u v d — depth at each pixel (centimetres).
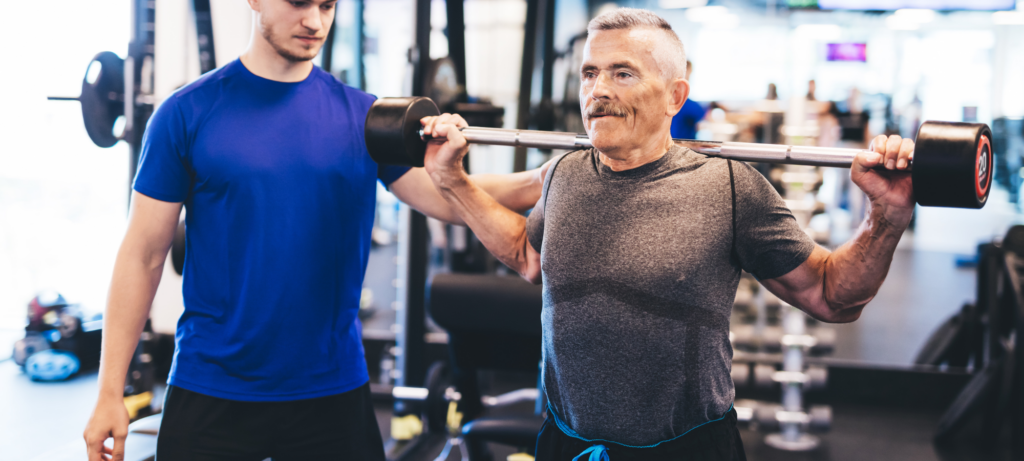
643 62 102
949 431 299
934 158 95
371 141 119
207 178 123
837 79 439
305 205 125
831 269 108
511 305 209
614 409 106
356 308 135
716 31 472
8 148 370
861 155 101
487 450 201
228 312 124
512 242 128
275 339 124
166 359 355
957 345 343
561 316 107
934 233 429
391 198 419
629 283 102
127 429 121
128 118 271
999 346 301
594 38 106
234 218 123
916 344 360
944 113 421
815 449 296
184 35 342
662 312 102
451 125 118
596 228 107
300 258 125
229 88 125
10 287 392
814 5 435
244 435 125
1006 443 303
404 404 275
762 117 371
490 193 144
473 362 221
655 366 103
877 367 346
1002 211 420
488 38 457
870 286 106
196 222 126
